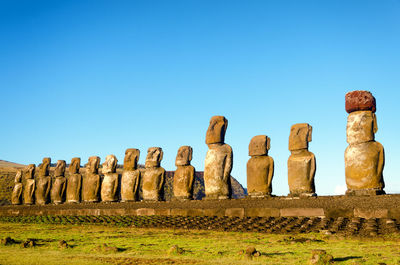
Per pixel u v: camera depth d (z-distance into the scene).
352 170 18.88
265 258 11.82
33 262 11.79
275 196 21.14
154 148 27.27
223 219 21.42
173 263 11.54
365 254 12.02
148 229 21.34
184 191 25.03
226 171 23.86
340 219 17.75
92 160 31.00
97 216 27.52
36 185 38.28
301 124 21.22
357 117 19.12
